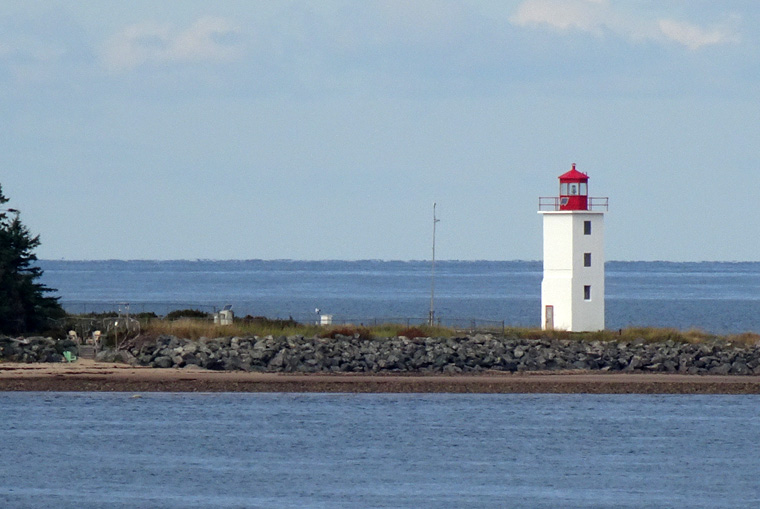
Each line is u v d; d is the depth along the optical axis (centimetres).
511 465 16550
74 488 15238
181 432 18200
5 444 17338
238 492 15100
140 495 14950
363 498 14875
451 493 15125
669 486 15500
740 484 15612
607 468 16400
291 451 17175
